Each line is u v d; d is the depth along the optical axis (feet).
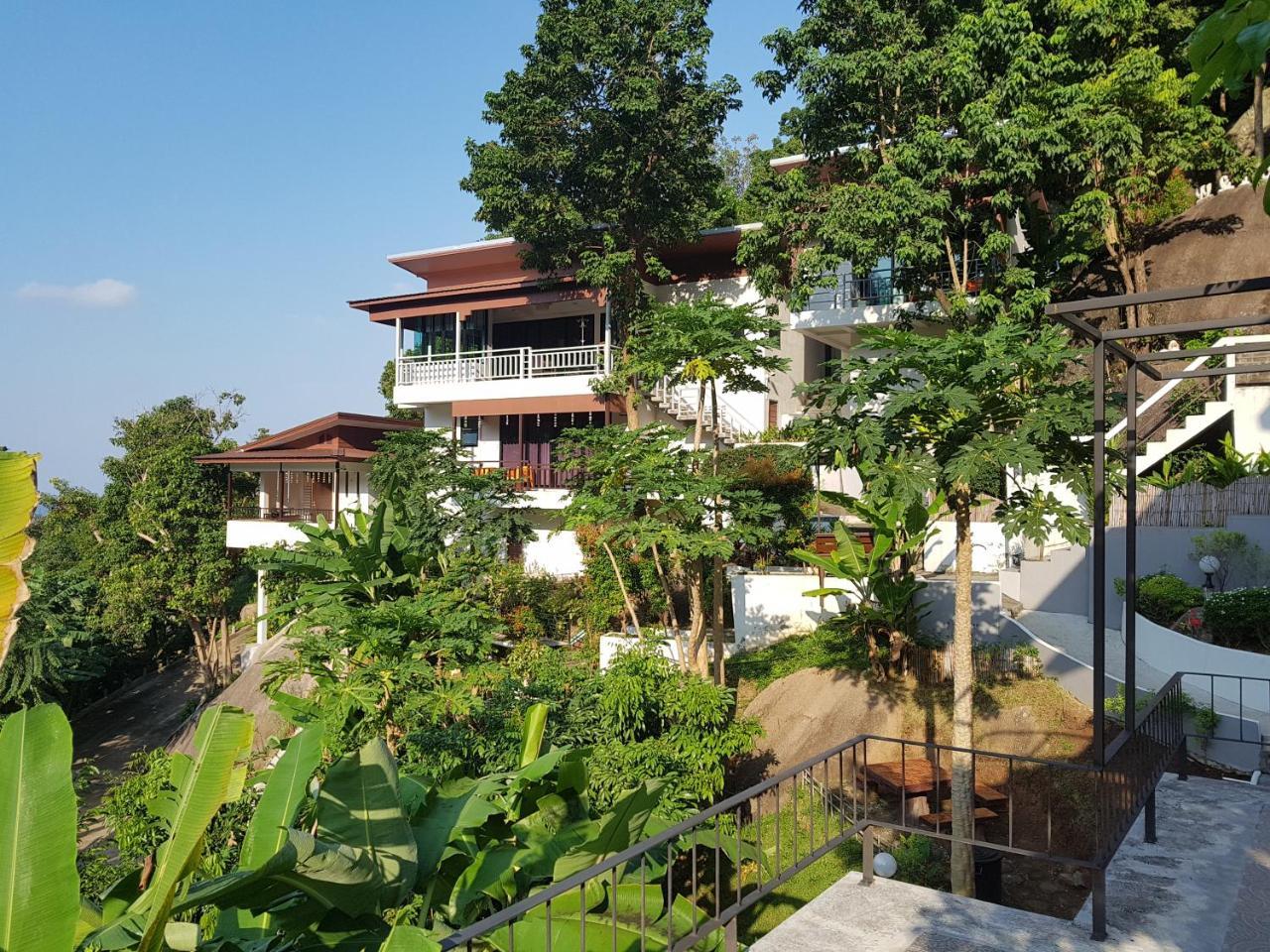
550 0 79.10
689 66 76.79
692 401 86.58
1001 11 55.98
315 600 47.14
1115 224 72.38
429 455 77.51
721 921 15.21
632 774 38.22
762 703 52.70
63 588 93.86
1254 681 37.22
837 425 29.37
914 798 39.88
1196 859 20.38
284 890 14.93
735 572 65.00
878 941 16.28
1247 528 46.68
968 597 32.50
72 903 10.65
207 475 109.70
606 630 66.95
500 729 40.68
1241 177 71.56
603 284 78.33
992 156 54.75
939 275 65.16
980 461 26.63
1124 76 63.00
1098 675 17.28
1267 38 7.79
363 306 98.53
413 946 11.05
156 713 105.81
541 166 78.33
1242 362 58.08
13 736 11.21
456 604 49.34
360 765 18.04
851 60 58.34
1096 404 18.80
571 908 21.85
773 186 65.98
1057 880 34.22
